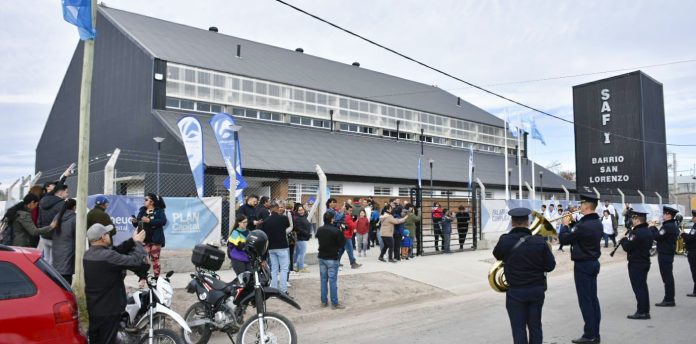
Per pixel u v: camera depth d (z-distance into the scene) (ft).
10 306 14.53
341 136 123.65
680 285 40.19
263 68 122.93
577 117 144.05
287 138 104.53
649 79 137.39
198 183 49.08
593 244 23.31
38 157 145.48
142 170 94.58
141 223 28.89
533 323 18.56
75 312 15.75
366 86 150.20
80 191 24.81
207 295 22.66
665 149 143.54
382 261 50.75
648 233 27.84
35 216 28.71
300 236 41.50
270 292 21.76
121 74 105.81
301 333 26.48
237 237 28.58
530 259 18.42
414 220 54.08
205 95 103.60
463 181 120.57
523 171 154.51
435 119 153.48
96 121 114.52
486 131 170.50
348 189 98.22
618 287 39.65
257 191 88.22
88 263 17.90
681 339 23.49
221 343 24.43
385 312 32.04
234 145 51.62
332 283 31.96
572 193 157.07
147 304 20.21
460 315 30.32
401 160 118.62
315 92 123.65
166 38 114.11
